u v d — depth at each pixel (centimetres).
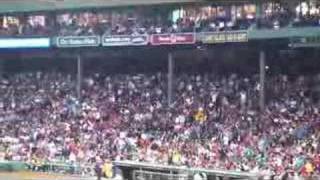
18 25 7812
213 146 6312
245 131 6462
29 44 7606
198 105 7050
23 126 7362
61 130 7138
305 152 5938
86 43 7362
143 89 7531
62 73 8050
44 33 7669
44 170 6581
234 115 6775
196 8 7131
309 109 6625
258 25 6788
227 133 6481
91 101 7525
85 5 7438
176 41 7012
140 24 7338
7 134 7269
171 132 6731
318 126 6322
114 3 7288
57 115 7431
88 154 6612
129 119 7100
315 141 6084
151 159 6253
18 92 7975
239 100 7000
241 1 6869
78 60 7669
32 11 7712
